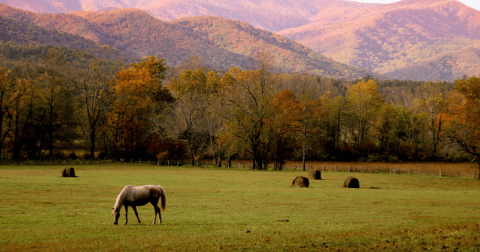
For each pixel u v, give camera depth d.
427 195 27.53
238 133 71.75
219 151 72.56
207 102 76.81
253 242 11.74
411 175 57.78
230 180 41.06
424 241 11.95
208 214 17.70
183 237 12.42
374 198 24.94
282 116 71.00
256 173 56.09
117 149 81.56
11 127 77.81
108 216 16.66
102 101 80.56
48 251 10.66
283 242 11.80
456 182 44.06
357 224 15.00
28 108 75.62
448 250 10.98
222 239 12.15
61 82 81.19
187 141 73.19
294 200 23.53
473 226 14.30
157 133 76.44
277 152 71.62
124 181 35.97
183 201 22.75
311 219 16.34
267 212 18.48
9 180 32.19
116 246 11.17
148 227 14.12
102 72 79.75
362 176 53.34
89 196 23.67
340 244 11.64
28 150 74.88
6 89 75.25
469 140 62.94
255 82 74.69
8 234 12.67
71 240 11.87
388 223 15.19
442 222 15.50
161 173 50.84
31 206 18.95
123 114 79.94
